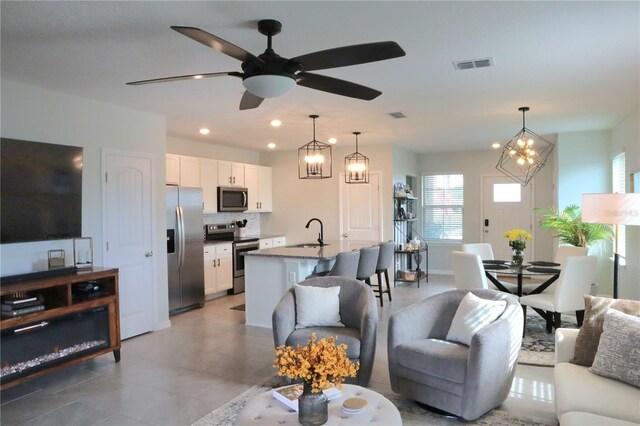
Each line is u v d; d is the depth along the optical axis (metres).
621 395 2.13
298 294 3.59
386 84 3.90
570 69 3.51
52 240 3.83
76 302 3.64
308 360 1.98
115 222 4.52
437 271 9.02
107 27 2.63
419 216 9.12
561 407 2.16
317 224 8.13
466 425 2.67
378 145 7.66
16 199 3.46
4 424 2.78
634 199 3.60
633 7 2.41
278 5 2.35
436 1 2.31
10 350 3.17
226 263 6.86
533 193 8.18
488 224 8.57
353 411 2.05
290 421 2.02
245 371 3.65
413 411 2.88
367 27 2.65
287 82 2.45
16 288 3.20
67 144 4.07
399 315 3.04
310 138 6.86
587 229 5.86
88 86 3.85
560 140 6.56
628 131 5.23
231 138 6.81
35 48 2.96
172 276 5.68
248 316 5.14
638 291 4.86
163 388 3.32
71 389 3.31
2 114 3.61
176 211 5.76
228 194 7.23
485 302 3.05
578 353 2.57
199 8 2.38
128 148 4.67
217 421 2.80
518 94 4.27
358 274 5.43
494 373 2.68
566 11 2.46
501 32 2.75
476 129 6.17
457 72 3.57
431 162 9.00
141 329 4.77
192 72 3.49
